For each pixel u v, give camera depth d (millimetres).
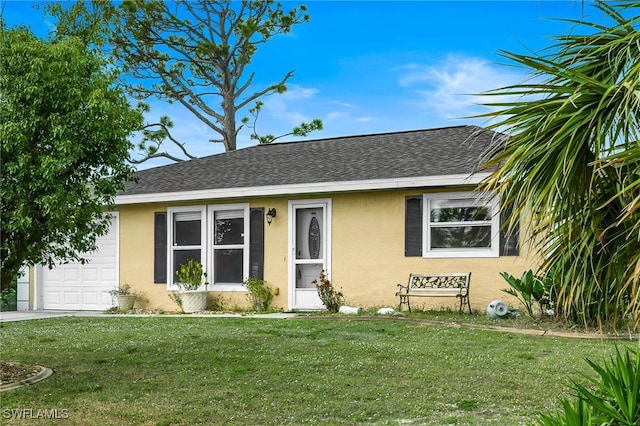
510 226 4492
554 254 4656
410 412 6359
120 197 17469
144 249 17625
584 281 4426
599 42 4199
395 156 16172
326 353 9445
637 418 3793
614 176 4234
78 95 8477
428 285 14375
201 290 16516
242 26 26953
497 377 7707
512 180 4297
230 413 6418
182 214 17312
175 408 6617
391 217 14914
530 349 9523
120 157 9203
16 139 8078
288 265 15945
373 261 15047
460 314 13609
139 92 28594
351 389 7305
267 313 15281
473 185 13836
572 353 9062
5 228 8234
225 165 18828
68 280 18422
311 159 17641
